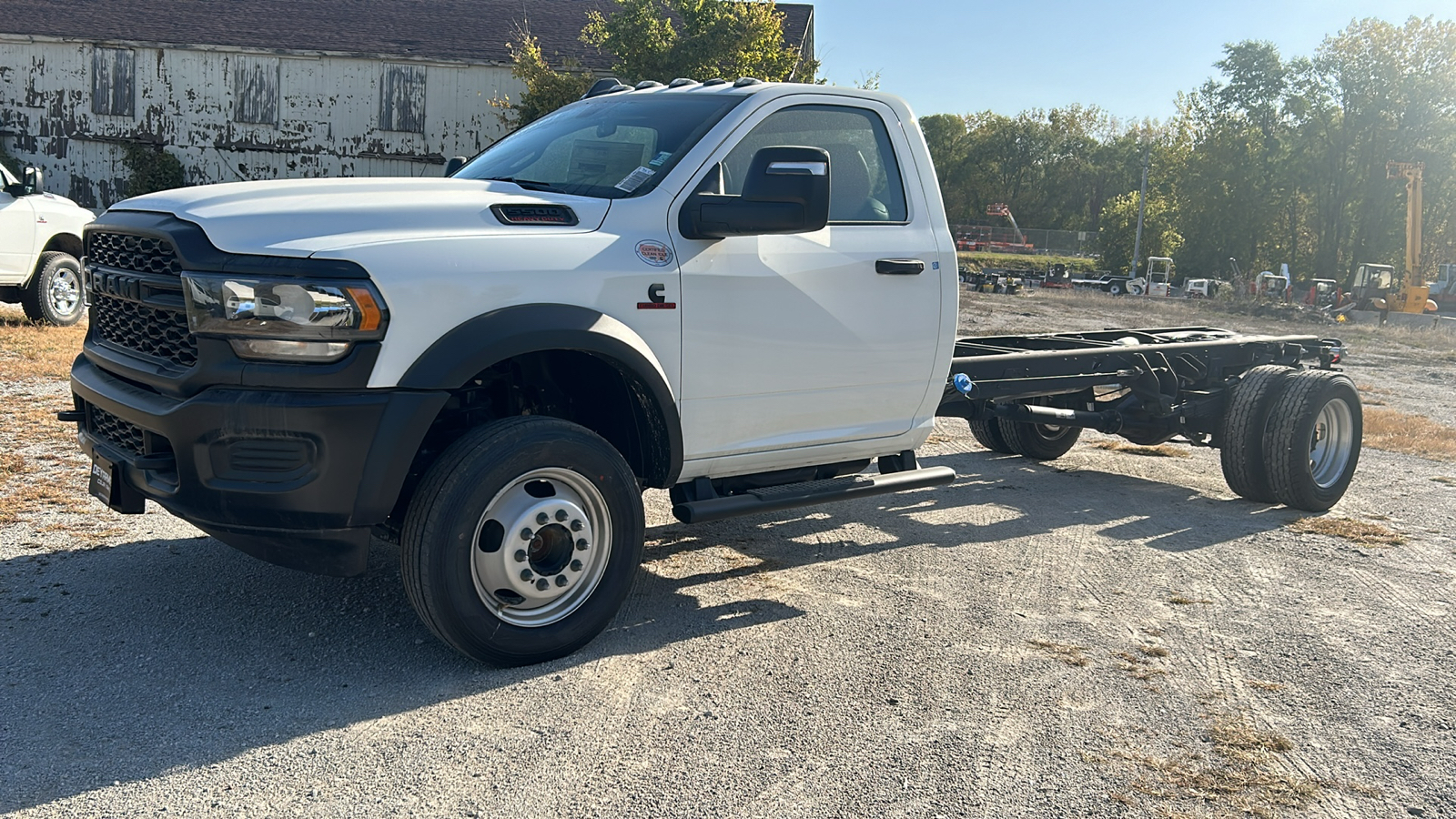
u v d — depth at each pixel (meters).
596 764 3.04
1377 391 14.55
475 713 3.33
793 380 4.38
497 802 2.81
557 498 3.71
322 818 2.70
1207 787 3.05
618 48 23.20
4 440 6.74
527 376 4.16
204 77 27.17
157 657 3.65
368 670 3.63
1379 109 61.91
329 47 26.84
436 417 3.79
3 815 2.63
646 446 4.19
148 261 3.59
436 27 28.48
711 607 4.44
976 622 4.36
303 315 3.26
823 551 5.35
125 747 3.02
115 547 4.83
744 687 3.62
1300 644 4.25
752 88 4.50
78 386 3.91
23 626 3.86
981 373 5.75
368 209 3.58
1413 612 4.73
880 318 4.61
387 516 3.42
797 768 3.06
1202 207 69.94
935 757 3.15
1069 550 5.54
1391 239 63.75
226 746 3.05
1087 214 114.19
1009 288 41.25
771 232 3.83
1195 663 4.00
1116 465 8.09
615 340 3.74
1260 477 6.66
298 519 3.34
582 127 4.65
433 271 3.41
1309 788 3.06
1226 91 68.75
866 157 4.71
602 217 3.92
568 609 3.80
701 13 22.78
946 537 5.71
